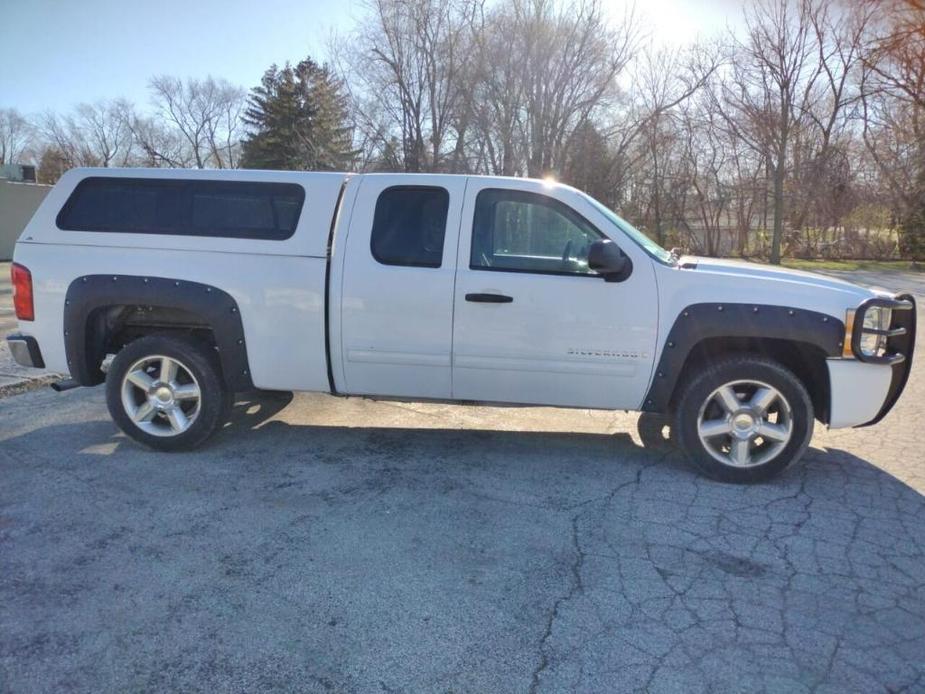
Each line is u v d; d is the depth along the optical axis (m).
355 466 4.71
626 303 4.36
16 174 29.72
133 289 4.66
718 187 30.94
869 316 4.25
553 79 24.42
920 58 28.53
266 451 4.99
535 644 2.76
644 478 4.55
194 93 57.91
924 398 6.81
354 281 4.55
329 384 4.76
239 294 4.64
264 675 2.55
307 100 41.47
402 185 4.62
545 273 4.44
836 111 30.53
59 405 6.09
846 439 5.46
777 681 2.55
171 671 2.56
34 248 4.79
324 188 4.69
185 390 4.84
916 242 28.58
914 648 2.75
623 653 2.70
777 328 4.22
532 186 4.57
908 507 4.11
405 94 25.48
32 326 4.82
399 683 2.52
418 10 24.52
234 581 3.19
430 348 4.56
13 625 2.82
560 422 5.91
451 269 4.49
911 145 28.92
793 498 4.23
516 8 23.92
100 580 3.18
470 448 5.14
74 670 2.56
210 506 4.01
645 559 3.45
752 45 28.23
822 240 30.95
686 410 4.43
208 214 4.74
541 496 4.22
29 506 3.97
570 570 3.33
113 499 4.09
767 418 4.43
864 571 3.35
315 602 3.03
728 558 3.46
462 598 3.07
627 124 26.56
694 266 4.59
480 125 25.00
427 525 3.79
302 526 3.76
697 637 2.81
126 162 62.19
